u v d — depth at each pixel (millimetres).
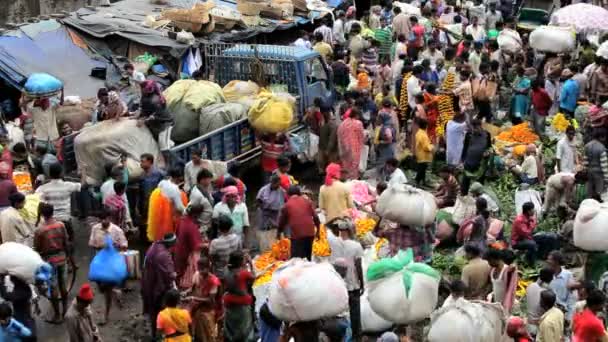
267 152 16844
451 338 10594
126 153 14961
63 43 20250
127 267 13109
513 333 10805
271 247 14453
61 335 12797
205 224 13797
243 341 11508
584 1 27469
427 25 24078
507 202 16719
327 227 14039
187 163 15023
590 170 16078
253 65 18469
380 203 13594
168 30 21188
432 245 13906
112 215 14109
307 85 18328
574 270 14297
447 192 16000
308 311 10352
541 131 19562
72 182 14586
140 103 16125
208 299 11758
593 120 17844
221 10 22406
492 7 26312
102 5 23156
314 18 24953
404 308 11156
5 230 12938
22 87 19047
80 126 17047
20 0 23234
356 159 17047
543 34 21781
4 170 14062
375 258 13773
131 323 13141
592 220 13250
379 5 27906
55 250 12727
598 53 20000
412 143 17906
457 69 19672
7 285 11922
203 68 20531
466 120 17781
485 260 12305
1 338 10812
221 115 16484
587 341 10797
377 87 21094
